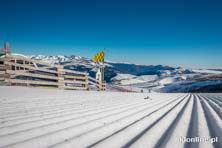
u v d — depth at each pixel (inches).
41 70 319.6
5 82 265.7
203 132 70.1
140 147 53.4
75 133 67.2
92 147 52.9
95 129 73.2
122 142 57.9
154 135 65.9
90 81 467.5
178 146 54.7
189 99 256.2
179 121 90.1
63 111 113.8
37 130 69.8
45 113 104.9
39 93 229.8
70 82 390.9
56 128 73.4
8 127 73.1
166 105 163.6
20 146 52.9
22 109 115.6
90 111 117.0
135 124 82.7
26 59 292.5
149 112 118.0
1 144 54.2
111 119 93.1
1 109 113.3
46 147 52.5
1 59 266.8
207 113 116.1
